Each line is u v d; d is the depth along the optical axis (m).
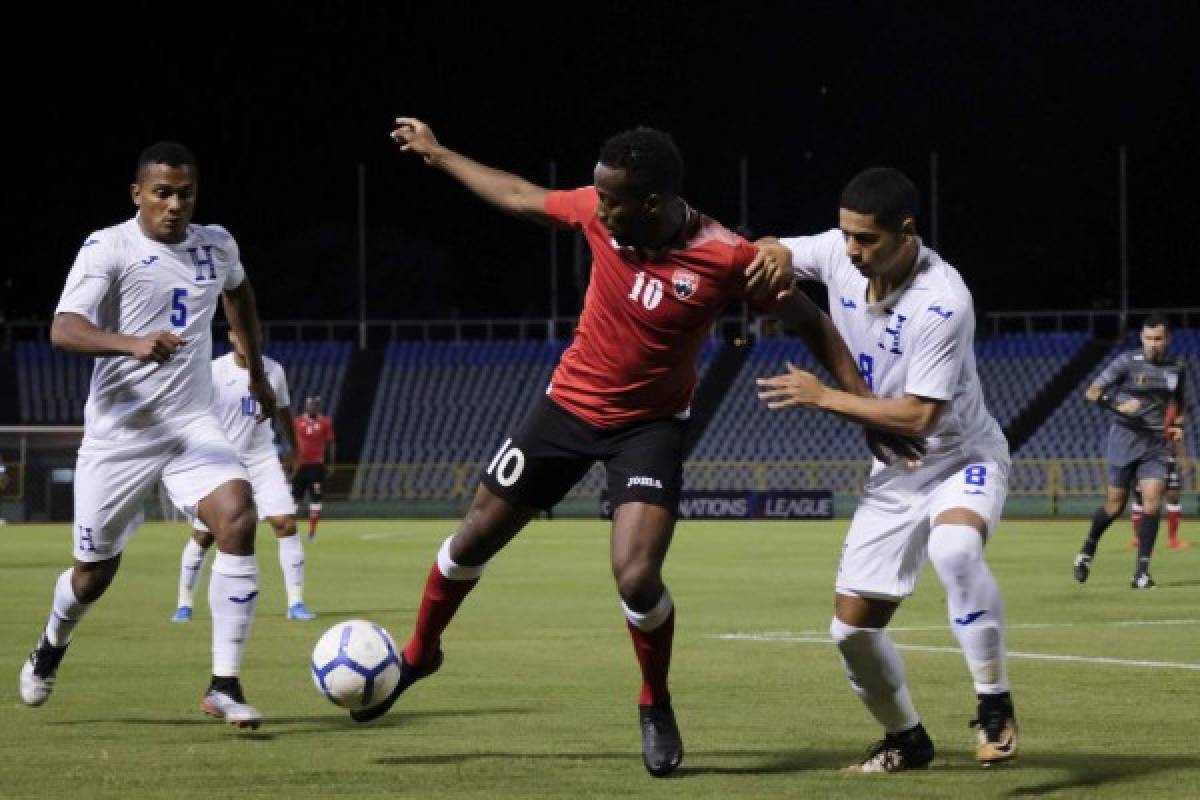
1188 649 27.72
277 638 30.73
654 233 15.63
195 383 20.12
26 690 20.45
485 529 16.75
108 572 20.27
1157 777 16.19
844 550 16.61
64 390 106.88
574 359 16.55
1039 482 95.94
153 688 23.45
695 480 100.19
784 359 106.94
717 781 16.12
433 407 108.62
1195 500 89.12
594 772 16.64
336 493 104.31
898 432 15.78
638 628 16.11
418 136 17.14
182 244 20.02
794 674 24.77
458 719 20.41
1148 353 41.31
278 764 17.09
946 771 16.61
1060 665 25.38
